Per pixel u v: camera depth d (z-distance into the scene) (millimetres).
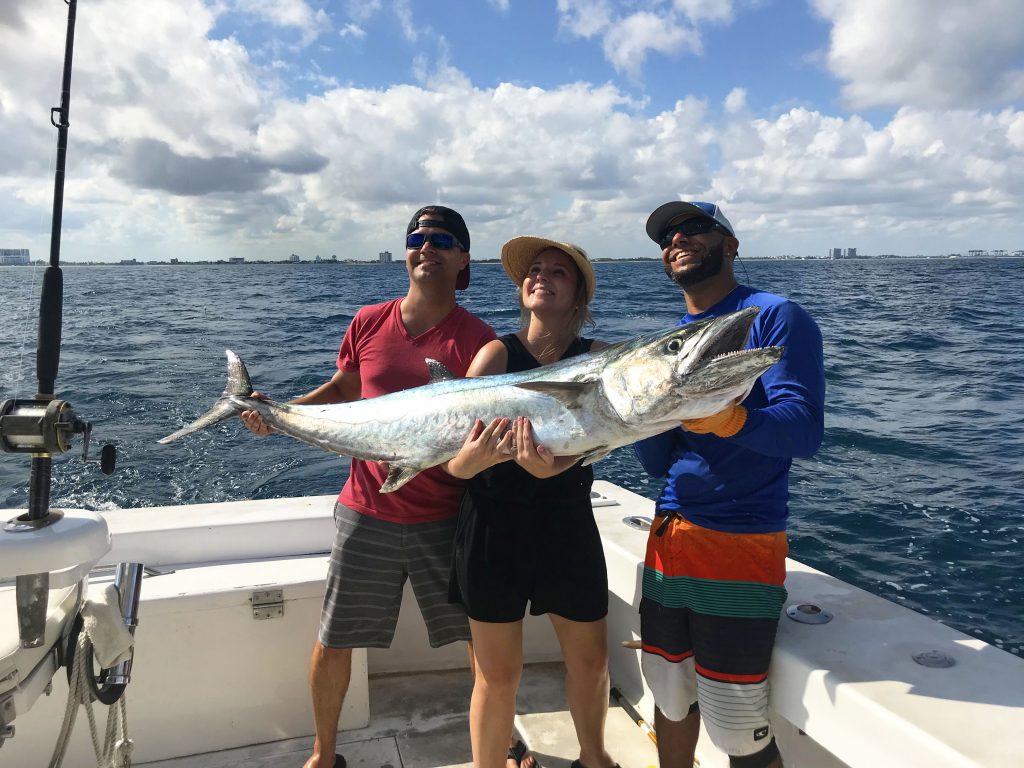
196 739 2912
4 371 13172
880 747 1855
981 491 6684
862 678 2018
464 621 2904
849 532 5777
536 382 2340
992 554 5344
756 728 2252
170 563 3254
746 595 2250
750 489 2295
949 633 2295
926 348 17344
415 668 3539
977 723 1782
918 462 7664
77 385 11836
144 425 9203
